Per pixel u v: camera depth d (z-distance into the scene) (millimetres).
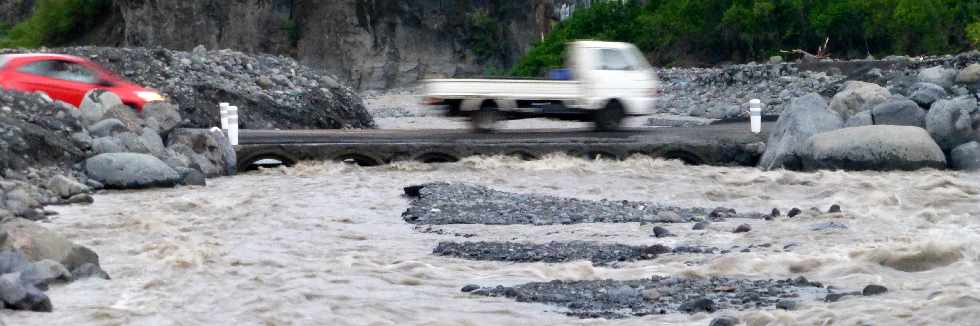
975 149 36594
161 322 13469
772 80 72062
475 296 15648
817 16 96562
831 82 68000
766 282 16203
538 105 44656
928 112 38594
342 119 61031
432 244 21641
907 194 29547
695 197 30547
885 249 17734
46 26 148500
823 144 37125
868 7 94938
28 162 30797
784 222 23656
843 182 33250
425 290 16188
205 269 17922
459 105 44188
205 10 134500
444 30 132750
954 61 66438
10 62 41188
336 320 13836
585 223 24406
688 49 102125
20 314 13781
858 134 36844
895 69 68188
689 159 40500
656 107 72875
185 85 56906
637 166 38844
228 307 14547
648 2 110812
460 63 133125
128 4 135750
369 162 39125
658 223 24344
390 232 23516
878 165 36406
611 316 14031
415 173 36906
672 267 18062
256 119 57281
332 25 132500
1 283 14016
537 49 112688
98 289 15734
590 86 44938
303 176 36312
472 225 24391
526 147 39719
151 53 58531
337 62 132125
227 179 35406
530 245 20938
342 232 23438
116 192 31031
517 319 14008
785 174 35312
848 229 22016
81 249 17000
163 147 34906
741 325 13055
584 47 45188
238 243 21484
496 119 44531
